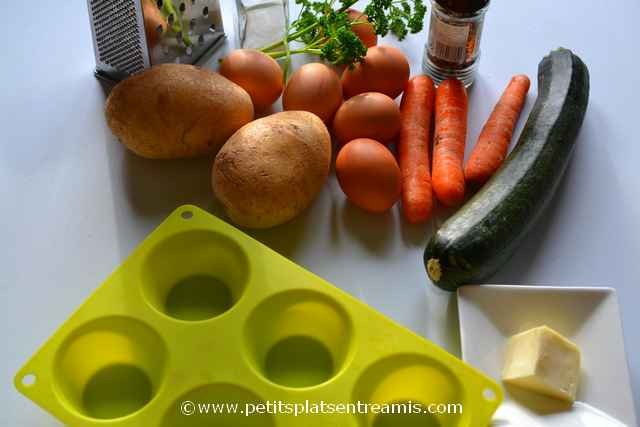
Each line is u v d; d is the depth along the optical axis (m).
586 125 0.81
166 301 0.67
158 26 0.76
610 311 0.63
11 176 0.76
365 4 0.93
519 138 0.74
